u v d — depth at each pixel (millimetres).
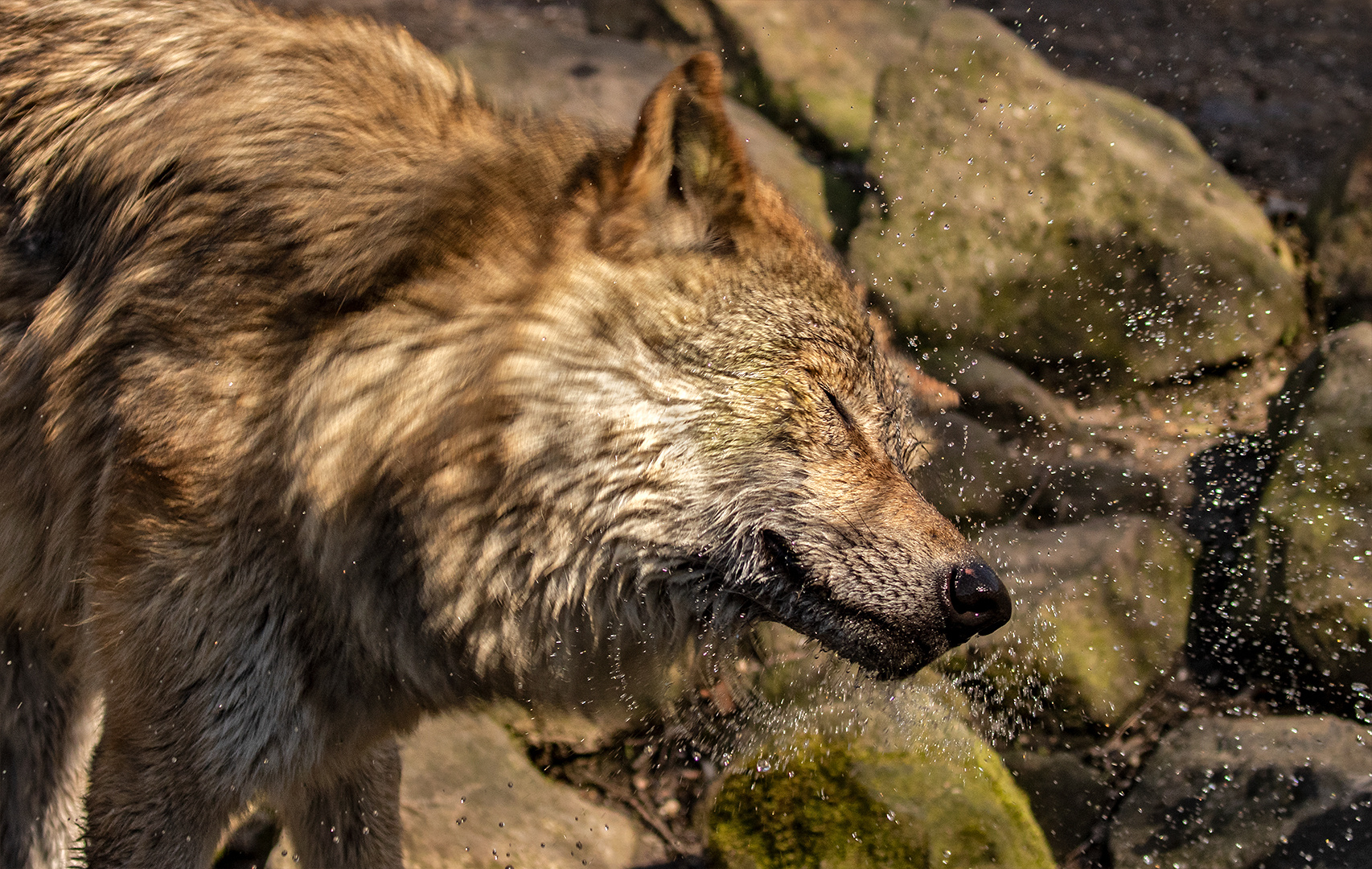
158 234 4055
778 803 5719
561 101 10180
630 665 4551
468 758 6098
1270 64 14984
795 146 10258
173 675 4082
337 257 3971
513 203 4062
